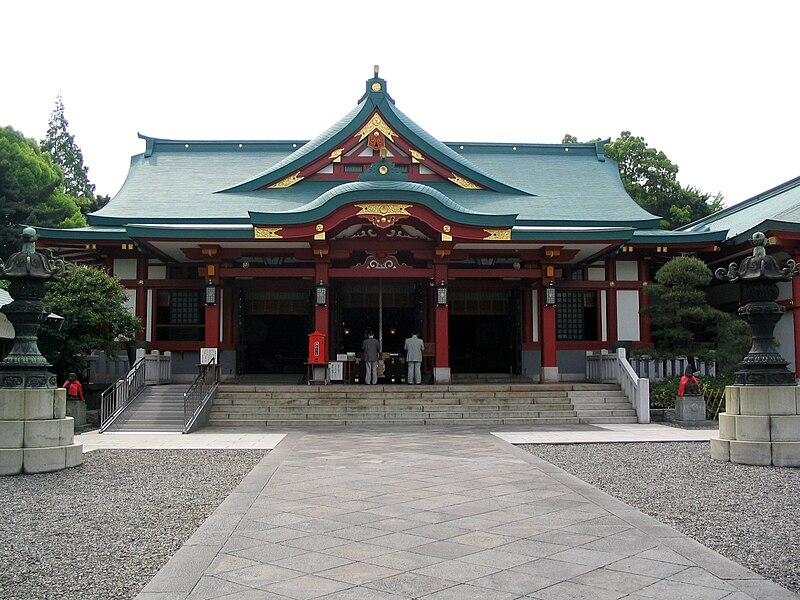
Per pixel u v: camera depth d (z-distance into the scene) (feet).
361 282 94.12
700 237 86.07
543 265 81.66
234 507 29.89
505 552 23.08
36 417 40.60
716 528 26.63
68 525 27.53
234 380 85.66
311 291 89.51
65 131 205.16
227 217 84.17
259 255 83.71
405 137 90.02
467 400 70.69
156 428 62.34
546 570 21.16
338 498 31.76
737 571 21.03
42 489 34.96
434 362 86.22
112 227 86.22
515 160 107.04
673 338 77.05
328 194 74.84
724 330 75.15
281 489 33.91
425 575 20.70
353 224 77.71
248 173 101.96
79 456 42.04
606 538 24.82
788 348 82.33
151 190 95.91
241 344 88.38
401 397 71.05
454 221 75.51
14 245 132.67
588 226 87.51
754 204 102.63
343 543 24.25
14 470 38.91
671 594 19.07
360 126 89.51
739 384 44.42
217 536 25.17
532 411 68.90
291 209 85.15
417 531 25.86
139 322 74.59
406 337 97.14
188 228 75.72
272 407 68.49
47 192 145.07
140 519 28.48
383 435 57.47
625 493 33.32
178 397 69.97
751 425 42.34
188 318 89.35
